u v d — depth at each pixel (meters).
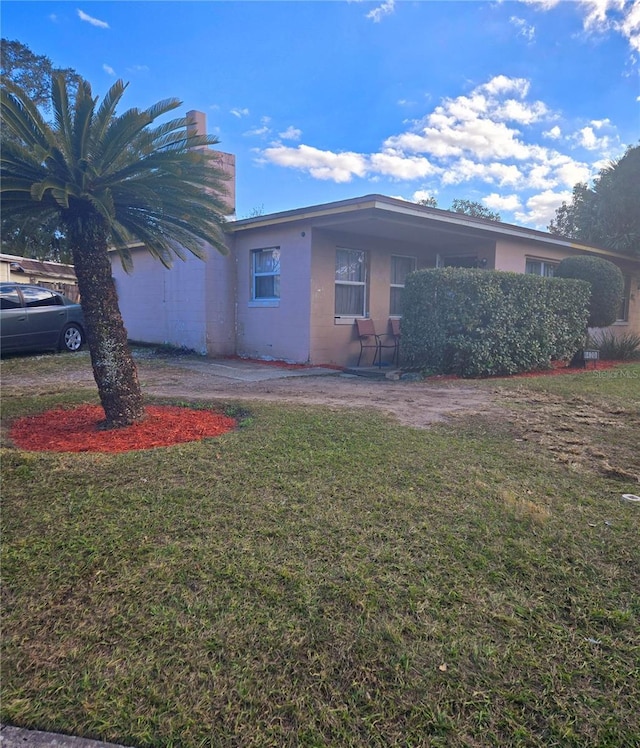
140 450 4.32
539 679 1.80
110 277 5.12
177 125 5.24
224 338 11.77
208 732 1.60
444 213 9.46
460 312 8.67
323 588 2.31
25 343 10.88
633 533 2.85
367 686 1.78
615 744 1.55
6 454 4.06
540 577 2.41
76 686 1.77
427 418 5.53
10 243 5.64
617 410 6.08
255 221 10.66
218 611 2.15
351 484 3.50
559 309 10.13
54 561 2.53
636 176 15.55
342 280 10.84
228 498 3.26
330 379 8.66
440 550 2.64
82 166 4.66
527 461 4.06
